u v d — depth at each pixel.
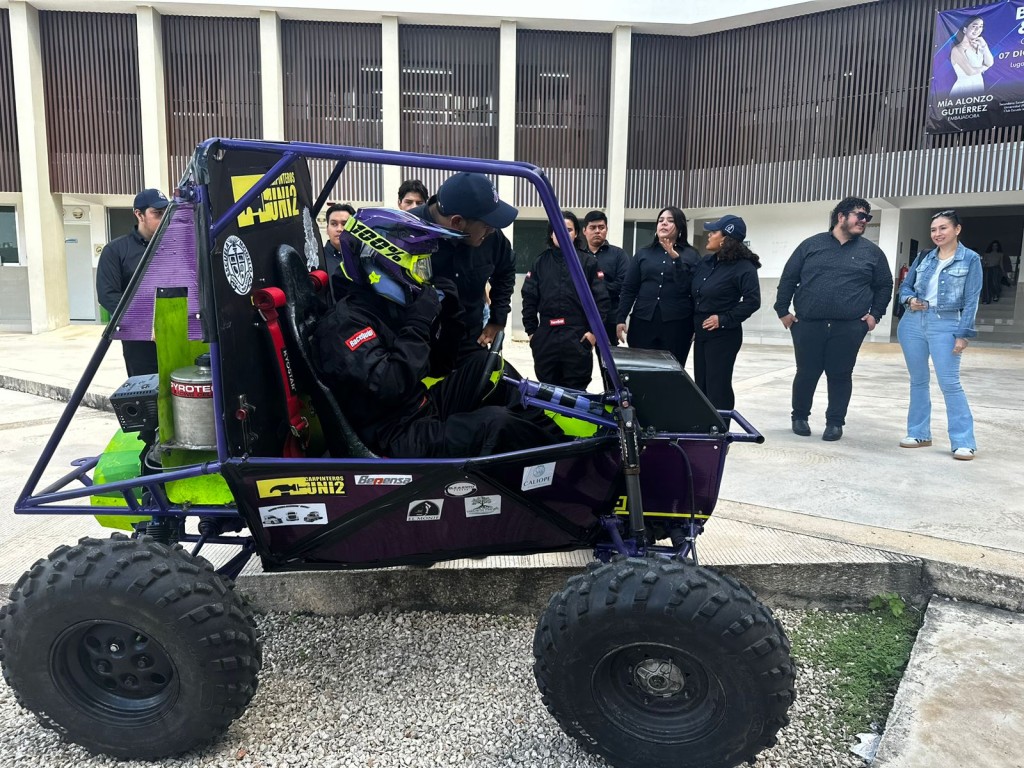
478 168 2.08
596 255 5.54
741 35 14.27
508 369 2.97
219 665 2.03
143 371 4.84
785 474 4.55
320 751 2.25
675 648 1.92
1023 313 14.27
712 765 1.99
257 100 14.22
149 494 2.38
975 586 3.03
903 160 13.14
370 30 14.13
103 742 2.13
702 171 14.93
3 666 2.10
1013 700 2.33
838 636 2.93
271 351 2.29
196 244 2.01
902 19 12.87
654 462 2.38
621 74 14.31
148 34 13.53
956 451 4.97
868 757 2.21
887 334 14.40
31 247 14.07
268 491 2.19
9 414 6.87
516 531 2.37
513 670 2.71
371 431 2.40
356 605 3.14
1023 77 11.73
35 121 13.80
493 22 14.04
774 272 15.24
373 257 2.29
